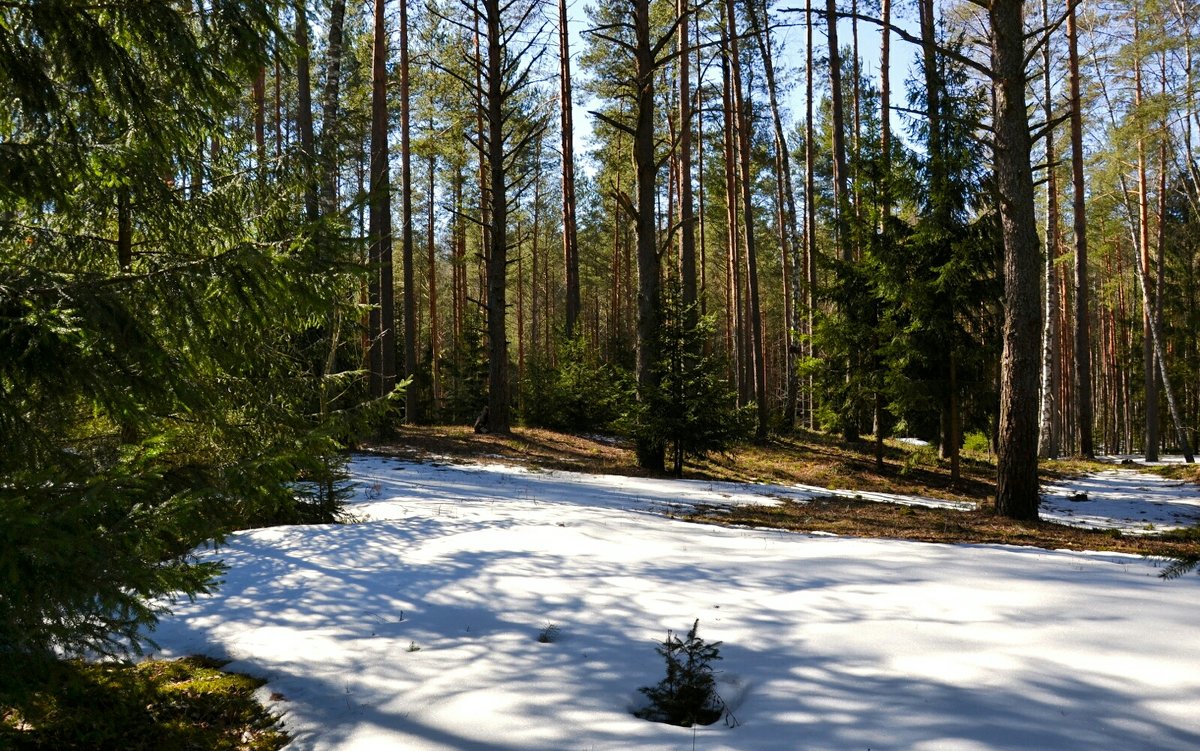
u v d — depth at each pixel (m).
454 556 6.71
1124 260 41.50
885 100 22.27
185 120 4.73
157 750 3.51
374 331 22.28
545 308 46.84
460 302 38.53
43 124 3.83
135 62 4.18
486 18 20.47
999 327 17.86
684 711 3.64
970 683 3.64
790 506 12.43
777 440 22.73
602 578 5.95
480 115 24.77
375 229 20.44
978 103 15.13
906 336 17.62
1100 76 27.27
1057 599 4.95
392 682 4.07
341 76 22.25
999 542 8.62
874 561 6.50
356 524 8.17
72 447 4.10
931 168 16.59
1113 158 26.19
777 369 47.09
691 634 3.96
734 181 27.62
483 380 28.31
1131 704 3.33
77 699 3.77
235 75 4.83
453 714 3.65
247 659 4.48
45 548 2.52
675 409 16.22
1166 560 6.97
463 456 17.08
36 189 3.67
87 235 4.71
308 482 8.34
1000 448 11.71
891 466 19.55
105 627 3.06
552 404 24.92
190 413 4.45
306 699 3.92
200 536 3.31
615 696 3.78
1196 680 3.52
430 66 22.55
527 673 4.09
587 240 44.31
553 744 3.31
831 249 35.03
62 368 3.19
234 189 5.68
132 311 3.48
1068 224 36.16
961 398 18.30
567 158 27.31
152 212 4.91
